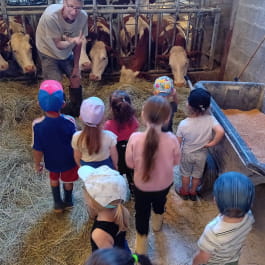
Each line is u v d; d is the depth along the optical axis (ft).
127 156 6.22
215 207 8.77
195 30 15.94
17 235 7.67
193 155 8.04
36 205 8.59
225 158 8.25
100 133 6.51
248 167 6.81
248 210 4.67
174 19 15.92
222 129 7.61
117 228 4.86
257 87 10.68
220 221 4.83
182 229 8.10
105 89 14.26
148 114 5.65
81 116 6.29
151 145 5.77
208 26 15.75
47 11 10.46
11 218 8.14
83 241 7.60
